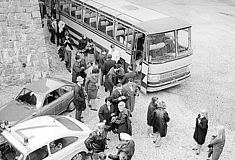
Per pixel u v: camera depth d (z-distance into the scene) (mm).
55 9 23781
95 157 11203
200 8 31891
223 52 22406
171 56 16328
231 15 30250
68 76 18344
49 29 22703
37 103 13547
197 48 22812
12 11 16328
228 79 18984
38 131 10953
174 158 12586
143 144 13273
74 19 21734
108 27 18422
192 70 19812
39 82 14594
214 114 15625
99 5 19469
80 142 11227
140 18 17062
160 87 16469
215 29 26547
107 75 15617
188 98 16859
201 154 12820
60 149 10781
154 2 33219
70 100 14719
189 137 13852
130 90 13789
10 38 16562
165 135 12758
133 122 14633
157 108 12789
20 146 10203
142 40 16359
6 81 17016
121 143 10570
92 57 19391
